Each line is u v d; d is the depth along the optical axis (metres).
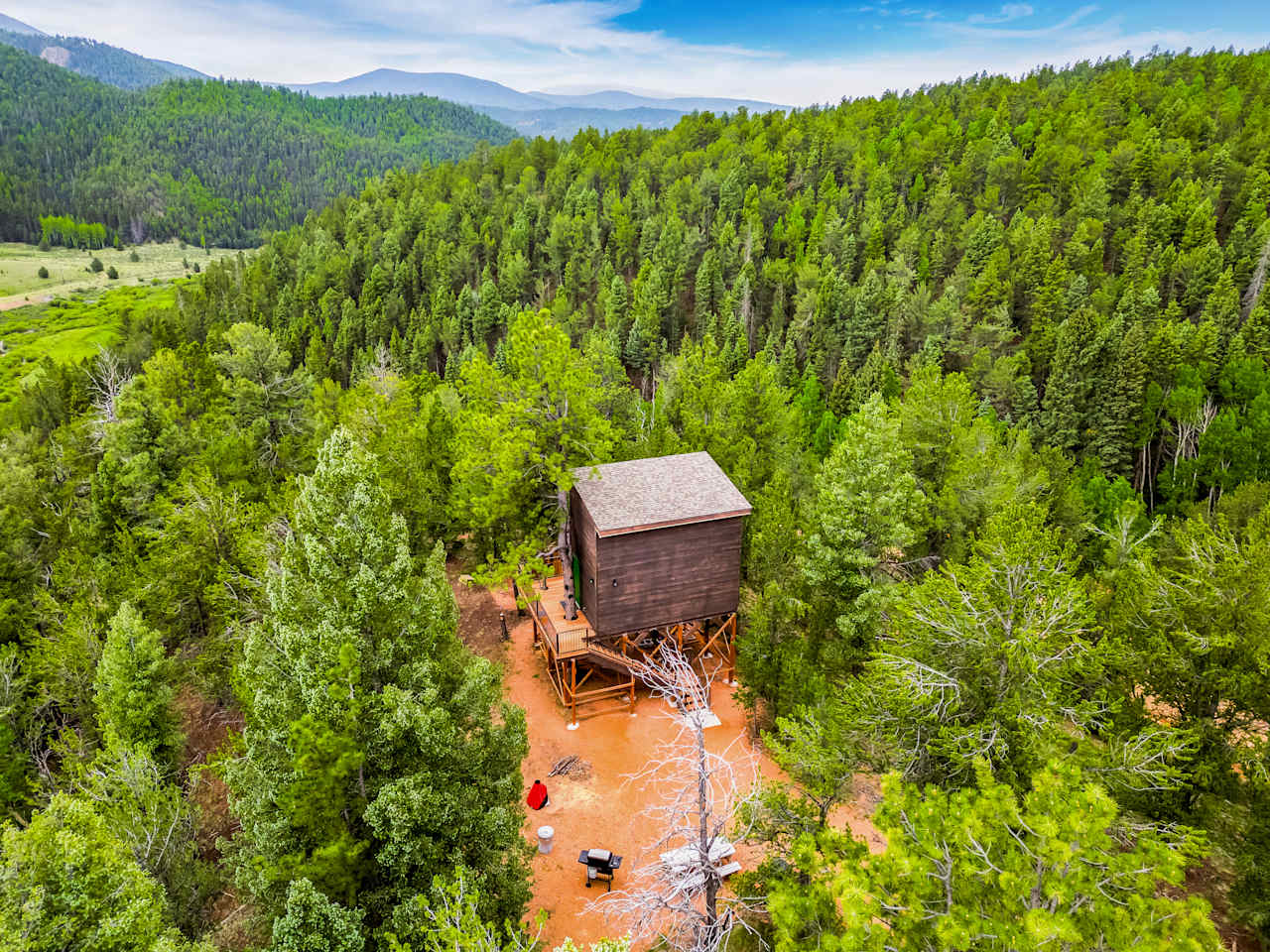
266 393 55.00
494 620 35.12
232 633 27.91
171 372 52.06
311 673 15.28
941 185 98.81
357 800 15.20
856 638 27.58
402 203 135.00
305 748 13.65
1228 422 48.38
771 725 26.92
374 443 38.72
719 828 14.91
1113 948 8.92
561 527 29.73
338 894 14.39
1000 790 11.16
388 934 12.52
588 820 23.36
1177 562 23.89
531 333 28.58
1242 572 18.52
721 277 97.69
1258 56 116.94
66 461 47.94
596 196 124.25
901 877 10.68
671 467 30.02
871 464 27.66
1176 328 60.72
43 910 11.52
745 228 103.69
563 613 30.38
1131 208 82.75
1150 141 88.56
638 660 28.11
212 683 27.52
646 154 138.00
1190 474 49.66
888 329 78.00
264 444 51.81
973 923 9.23
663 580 28.34
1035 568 18.61
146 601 29.62
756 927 16.62
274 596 17.53
